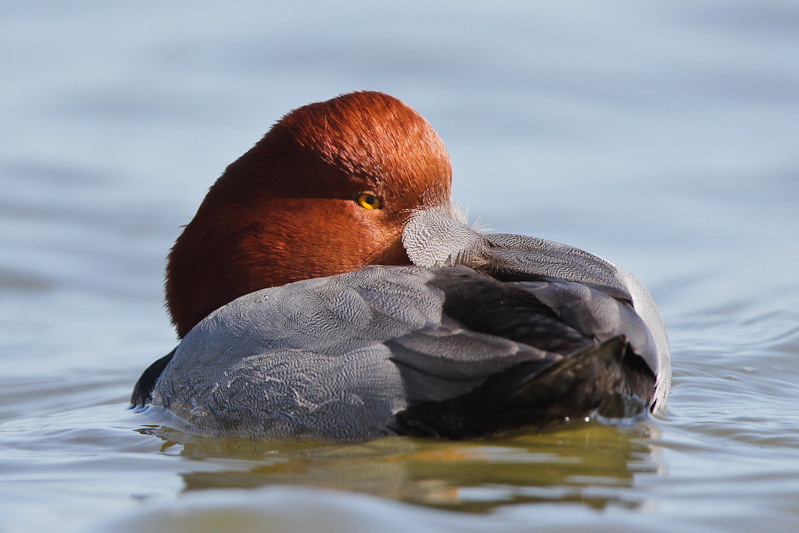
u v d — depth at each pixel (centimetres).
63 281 1672
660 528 652
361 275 878
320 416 825
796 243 1675
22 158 2053
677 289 1565
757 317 1343
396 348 806
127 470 808
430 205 1003
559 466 765
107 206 1892
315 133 994
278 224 988
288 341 850
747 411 948
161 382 949
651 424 863
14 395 1134
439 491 718
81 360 1307
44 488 761
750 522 663
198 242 1010
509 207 1858
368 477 754
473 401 775
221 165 2030
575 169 2017
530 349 755
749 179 1955
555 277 872
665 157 2058
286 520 658
